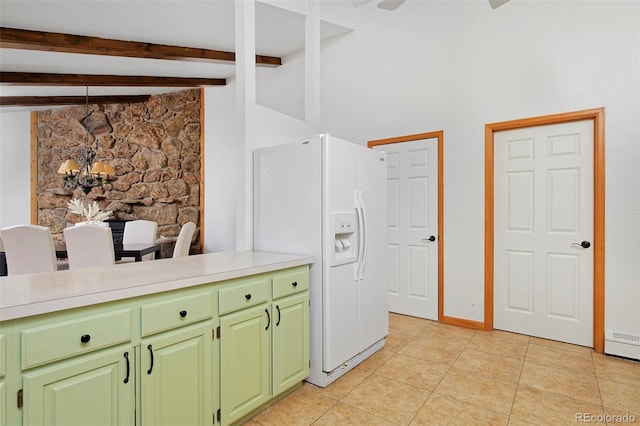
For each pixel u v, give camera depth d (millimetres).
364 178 2627
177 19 3354
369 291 2674
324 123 4406
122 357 1346
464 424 1843
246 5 2703
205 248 5566
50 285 1378
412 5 3648
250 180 2672
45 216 5652
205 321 1644
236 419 1781
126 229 4660
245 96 2676
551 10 2887
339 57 4254
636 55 2559
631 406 1987
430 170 3557
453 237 3408
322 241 2256
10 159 5734
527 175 3074
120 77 4645
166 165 5562
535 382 2271
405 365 2547
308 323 2266
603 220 2691
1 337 1068
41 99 5305
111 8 3031
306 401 2080
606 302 2693
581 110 2764
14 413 1098
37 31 3293
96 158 5578
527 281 3092
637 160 2572
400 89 3746
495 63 3158
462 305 3363
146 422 1412
